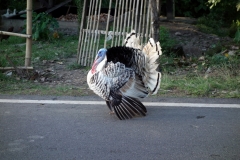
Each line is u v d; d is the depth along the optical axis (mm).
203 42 10156
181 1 15031
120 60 6000
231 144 5453
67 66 8219
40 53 8930
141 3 7770
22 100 6621
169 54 8805
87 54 8180
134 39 6383
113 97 5945
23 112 6238
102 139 5555
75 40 10180
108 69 5949
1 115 6148
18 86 7145
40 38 10250
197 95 6828
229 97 6746
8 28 11305
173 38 10328
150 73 6020
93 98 6715
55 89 7035
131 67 6016
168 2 13227
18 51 9141
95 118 6078
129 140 5531
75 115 6160
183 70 7961
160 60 8133
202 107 6418
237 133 5699
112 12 13688
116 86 5926
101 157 5195
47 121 5988
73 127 5836
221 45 9477
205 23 12891
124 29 7879
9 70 7660
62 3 13742
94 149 5348
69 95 6816
